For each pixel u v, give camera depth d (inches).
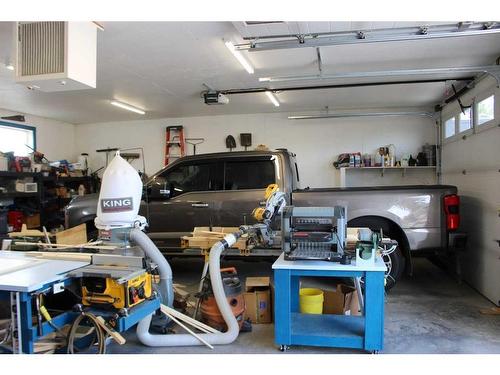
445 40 156.4
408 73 181.9
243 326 135.6
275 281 118.2
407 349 119.1
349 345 115.3
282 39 152.9
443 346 121.1
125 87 232.2
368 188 184.1
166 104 281.7
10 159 283.3
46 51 113.3
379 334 112.7
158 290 120.5
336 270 114.2
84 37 118.3
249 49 156.6
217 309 134.1
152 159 345.7
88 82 120.5
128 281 93.5
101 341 95.2
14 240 149.3
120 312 92.4
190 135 334.3
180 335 124.8
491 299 162.9
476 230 183.0
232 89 239.3
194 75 208.2
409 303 162.9
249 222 188.7
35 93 244.1
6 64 178.7
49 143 338.0
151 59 180.7
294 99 269.0
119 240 116.9
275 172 192.4
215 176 198.5
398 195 176.9
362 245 113.1
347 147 308.0
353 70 201.0
